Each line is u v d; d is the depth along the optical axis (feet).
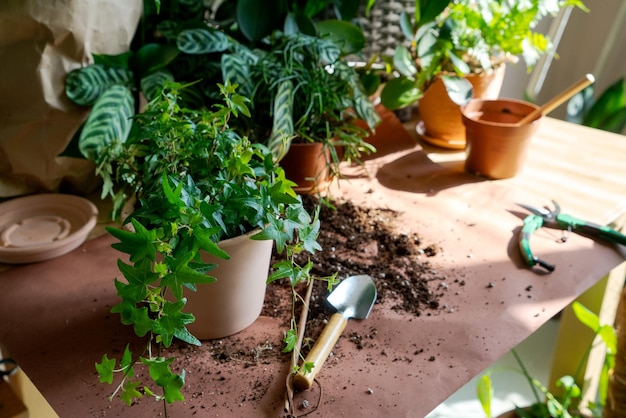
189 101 2.76
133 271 1.53
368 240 2.75
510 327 2.20
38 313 2.23
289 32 3.01
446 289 2.42
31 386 2.87
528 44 3.39
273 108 2.73
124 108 2.64
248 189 1.82
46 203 2.79
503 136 3.07
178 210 1.63
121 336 2.13
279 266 1.78
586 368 3.65
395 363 2.03
